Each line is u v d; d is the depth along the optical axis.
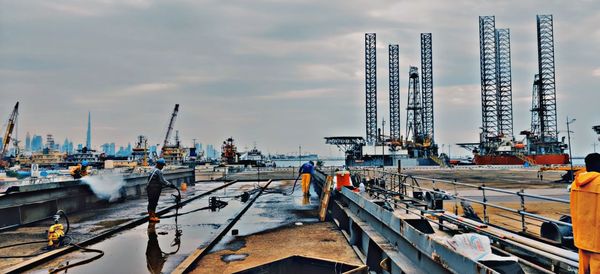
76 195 17.25
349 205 12.95
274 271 7.73
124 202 20.77
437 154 96.88
